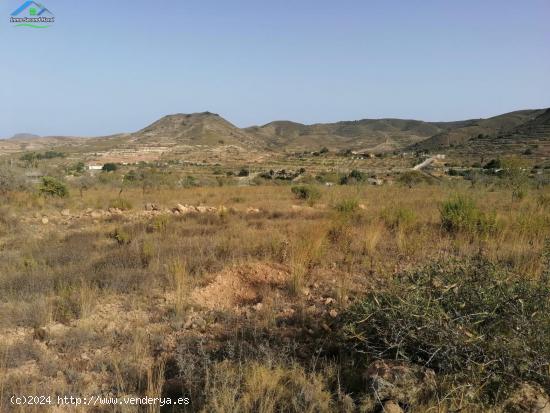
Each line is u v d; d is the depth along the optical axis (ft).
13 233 35.47
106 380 12.75
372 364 11.46
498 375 10.53
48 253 26.50
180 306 17.40
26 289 19.71
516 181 55.88
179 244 26.99
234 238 28.81
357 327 13.09
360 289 18.81
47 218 43.65
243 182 134.51
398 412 9.80
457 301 12.50
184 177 132.98
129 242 29.04
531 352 10.51
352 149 596.29
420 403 10.14
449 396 10.11
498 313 11.96
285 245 24.80
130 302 18.56
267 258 23.40
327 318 16.17
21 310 17.42
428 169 222.69
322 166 294.05
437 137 509.35
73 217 45.21
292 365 12.47
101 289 20.04
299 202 57.82
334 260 23.68
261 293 19.56
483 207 38.52
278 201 59.52
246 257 24.12
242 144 593.42
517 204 41.98
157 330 15.88
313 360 12.89
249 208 48.34
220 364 12.51
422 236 26.86
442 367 11.02
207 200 62.39
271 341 14.60
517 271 17.70
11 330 16.37
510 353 10.52
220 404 10.56
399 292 13.38
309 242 24.27
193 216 41.45
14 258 25.63
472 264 14.38
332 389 11.51
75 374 12.80
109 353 14.34
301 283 20.03
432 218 34.09
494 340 10.89
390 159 330.13
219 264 22.67
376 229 28.58
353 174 139.74
